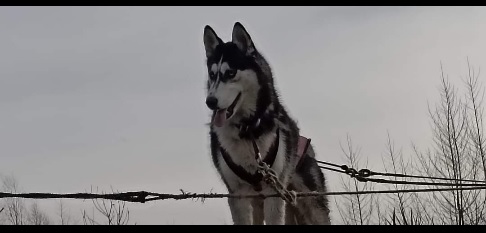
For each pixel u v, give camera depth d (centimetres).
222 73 349
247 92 349
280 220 343
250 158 343
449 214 598
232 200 349
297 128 379
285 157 355
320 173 401
